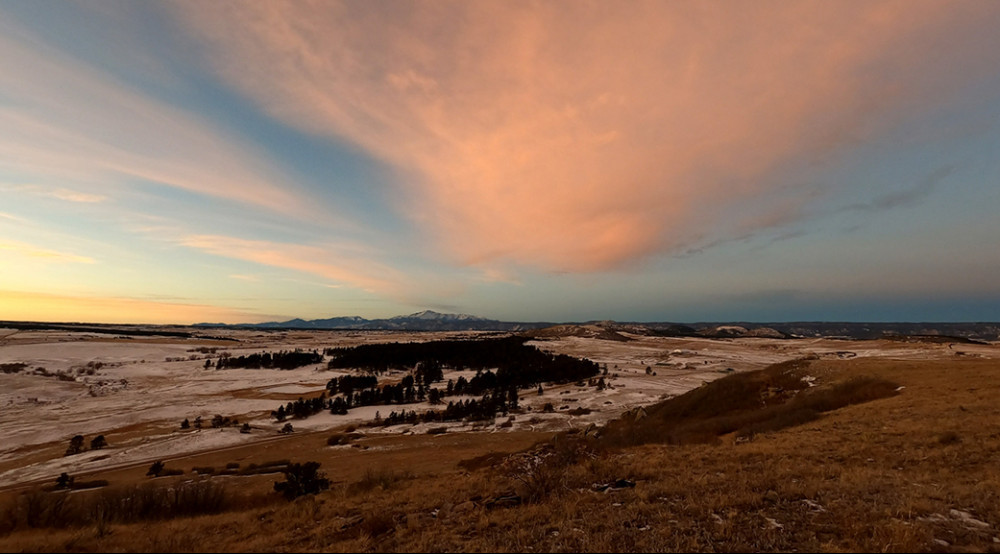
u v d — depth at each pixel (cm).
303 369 19125
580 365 16600
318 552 949
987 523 930
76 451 7400
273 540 1055
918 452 1545
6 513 1873
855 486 1198
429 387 14788
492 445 6469
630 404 9788
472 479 1697
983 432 1669
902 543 805
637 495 1226
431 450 6166
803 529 920
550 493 1315
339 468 4806
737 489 1221
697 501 1116
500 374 15088
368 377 15362
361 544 982
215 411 11275
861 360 4716
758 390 4153
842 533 892
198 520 1437
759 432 2522
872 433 1888
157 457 7019
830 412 2755
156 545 1053
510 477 1599
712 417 3881
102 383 14850
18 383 13525
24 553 1086
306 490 2309
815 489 1174
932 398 2530
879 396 3086
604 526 986
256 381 16400
